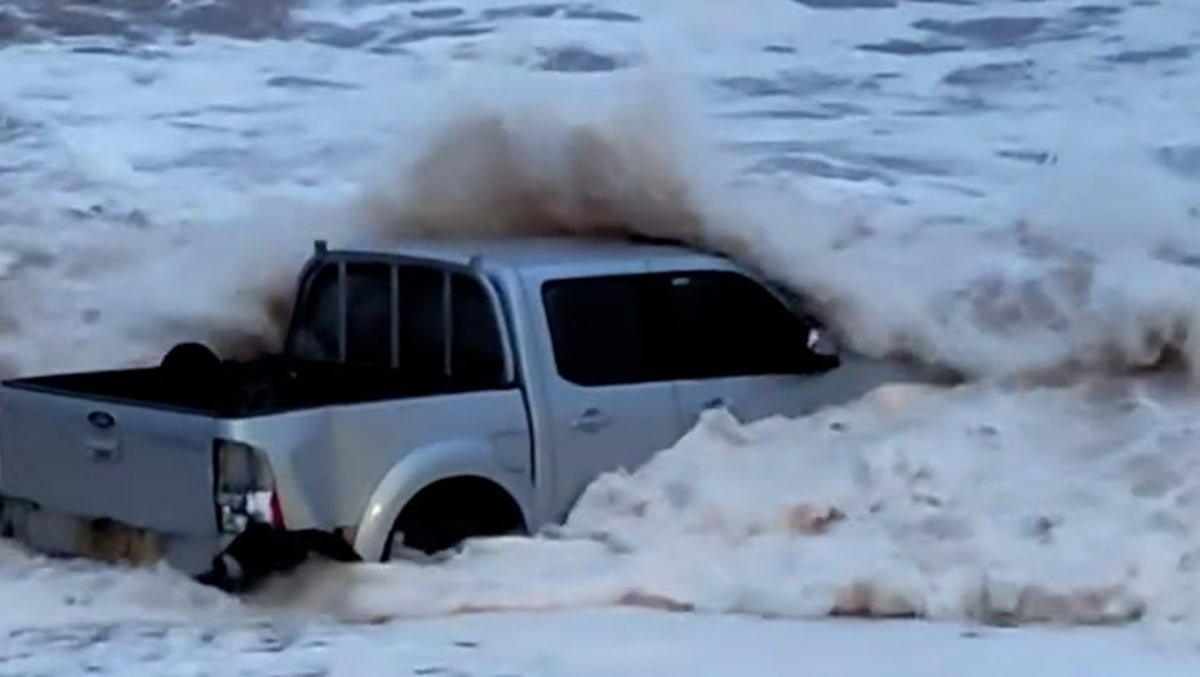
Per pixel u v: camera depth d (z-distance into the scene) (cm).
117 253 5697
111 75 8819
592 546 3319
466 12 9931
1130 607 3053
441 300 3459
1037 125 8075
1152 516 3366
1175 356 4253
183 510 3130
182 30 9625
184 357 3472
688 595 3183
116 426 3212
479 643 2900
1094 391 4072
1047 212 5588
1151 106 8450
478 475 3272
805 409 3734
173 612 3125
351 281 3603
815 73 8988
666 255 3588
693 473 3462
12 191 6588
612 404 3438
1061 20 9881
